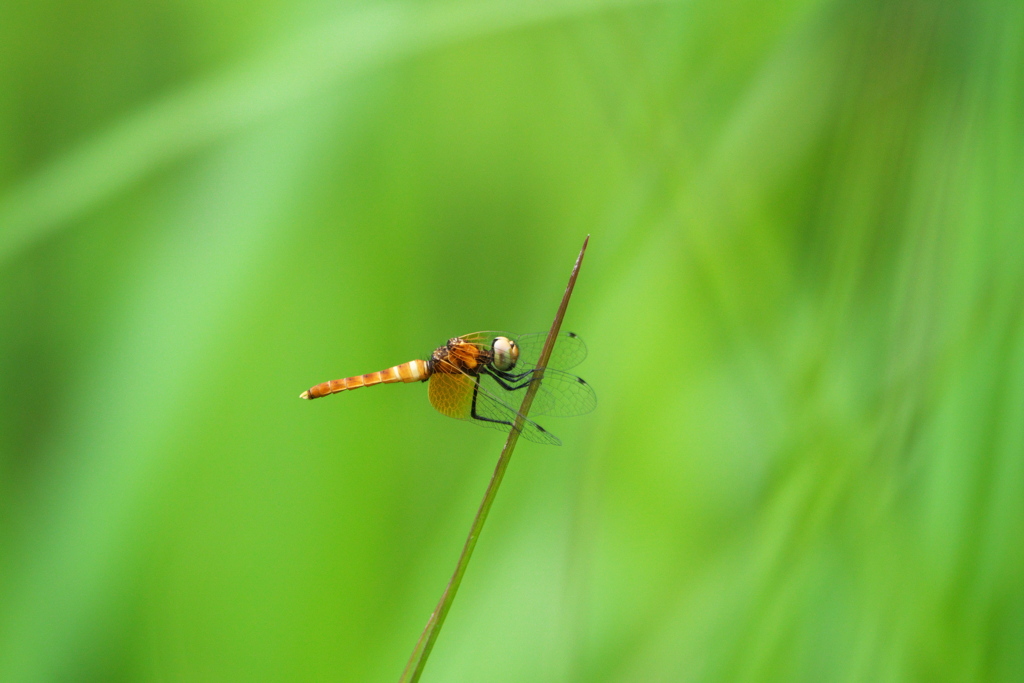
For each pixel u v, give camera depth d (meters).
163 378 0.58
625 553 0.58
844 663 0.57
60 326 0.58
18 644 0.58
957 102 0.57
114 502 0.58
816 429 0.57
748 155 0.58
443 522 0.58
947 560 0.57
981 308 0.57
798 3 0.58
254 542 0.58
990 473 0.57
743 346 0.58
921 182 0.57
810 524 0.57
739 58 0.58
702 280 0.58
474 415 0.58
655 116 0.58
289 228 0.58
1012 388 0.57
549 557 0.58
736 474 0.58
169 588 0.58
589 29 0.58
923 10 0.58
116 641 0.58
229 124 0.58
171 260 0.58
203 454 0.58
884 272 0.57
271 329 0.58
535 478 0.58
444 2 0.58
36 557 0.58
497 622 0.58
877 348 0.57
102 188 0.58
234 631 0.58
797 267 0.58
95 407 0.58
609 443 0.58
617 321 0.58
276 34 0.58
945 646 0.57
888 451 0.57
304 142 0.58
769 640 0.57
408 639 0.58
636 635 0.58
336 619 0.58
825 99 0.58
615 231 0.58
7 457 0.58
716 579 0.57
